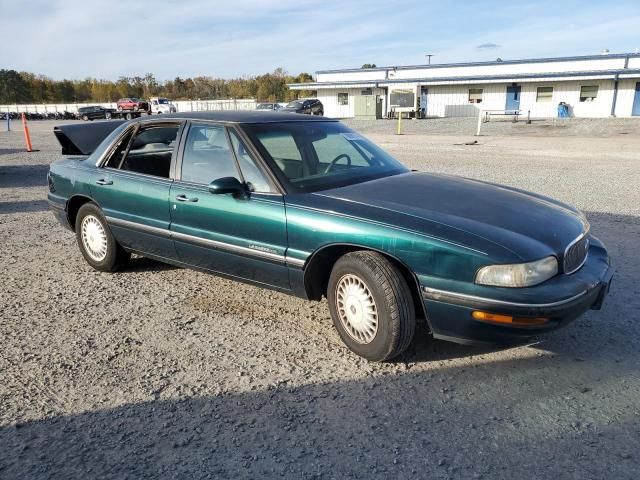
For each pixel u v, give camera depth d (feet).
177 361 11.83
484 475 8.18
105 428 9.48
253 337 12.98
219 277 15.85
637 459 8.47
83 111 171.83
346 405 10.10
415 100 131.95
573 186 33.47
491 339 10.50
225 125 14.05
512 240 10.51
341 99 157.89
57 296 15.79
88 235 17.78
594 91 126.82
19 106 228.22
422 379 10.99
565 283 10.61
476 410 9.87
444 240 10.50
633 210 26.22
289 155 13.61
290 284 12.73
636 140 69.87
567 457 8.55
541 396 10.29
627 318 13.65
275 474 8.28
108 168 16.88
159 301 15.30
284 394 10.48
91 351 12.33
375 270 11.03
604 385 10.62
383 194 12.55
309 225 11.92
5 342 12.81
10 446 9.04
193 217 14.15
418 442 8.99
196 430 9.39
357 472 8.29
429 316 10.87
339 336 12.92
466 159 49.37
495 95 137.49
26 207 29.50
